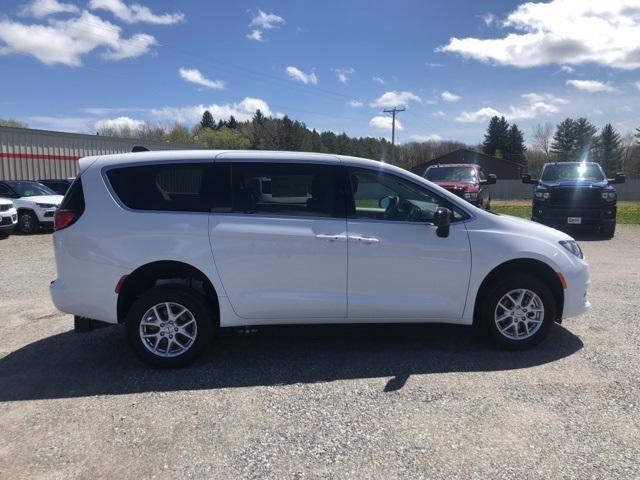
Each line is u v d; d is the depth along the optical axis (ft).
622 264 30.60
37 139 74.79
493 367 14.55
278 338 17.33
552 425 11.30
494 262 15.15
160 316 14.82
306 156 15.17
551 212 43.65
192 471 9.84
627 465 9.80
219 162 14.93
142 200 14.66
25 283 26.78
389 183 15.35
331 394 13.02
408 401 12.55
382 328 18.22
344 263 14.84
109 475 9.76
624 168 296.92
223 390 13.37
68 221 14.64
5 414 12.21
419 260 15.02
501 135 328.90
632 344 16.22
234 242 14.53
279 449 10.55
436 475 9.59
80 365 15.21
